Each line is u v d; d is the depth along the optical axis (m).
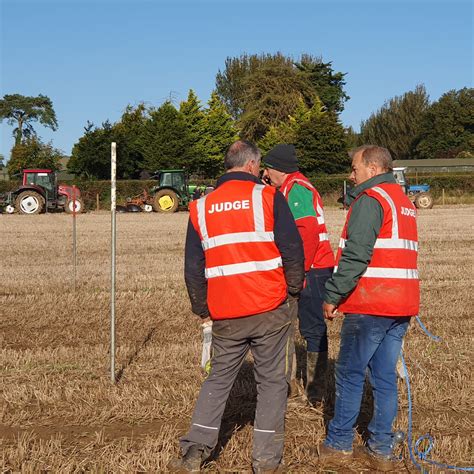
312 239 5.18
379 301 4.17
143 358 6.93
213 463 4.35
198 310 4.29
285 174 5.32
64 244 18.16
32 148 55.00
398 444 4.62
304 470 4.32
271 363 4.14
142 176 44.69
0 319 8.97
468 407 5.43
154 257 15.41
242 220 4.07
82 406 5.38
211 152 49.22
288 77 58.47
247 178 4.21
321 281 5.39
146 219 27.45
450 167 63.41
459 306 9.74
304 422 5.12
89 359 6.88
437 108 78.06
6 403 5.51
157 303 9.97
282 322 4.12
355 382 4.30
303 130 48.81
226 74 77.75
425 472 4.27
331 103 66.88
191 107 49.28
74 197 11.50
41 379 6.18
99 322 8.81
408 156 82.75
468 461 4.45
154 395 5.62
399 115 82.06
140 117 53.22
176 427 4.98
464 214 29.58
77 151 45.84
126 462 4.28
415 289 4.26
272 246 4.08
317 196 5.35
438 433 4.90
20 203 31.19
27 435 4.81
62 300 10.14
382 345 4.30
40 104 84.19
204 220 4.14
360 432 4.93
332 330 8.19
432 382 5.88
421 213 30.53
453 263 14.25
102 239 19.38
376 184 4.34
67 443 4.69
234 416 5.24
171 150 46.09
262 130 58.25
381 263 4.17
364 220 4.12
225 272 4.07
